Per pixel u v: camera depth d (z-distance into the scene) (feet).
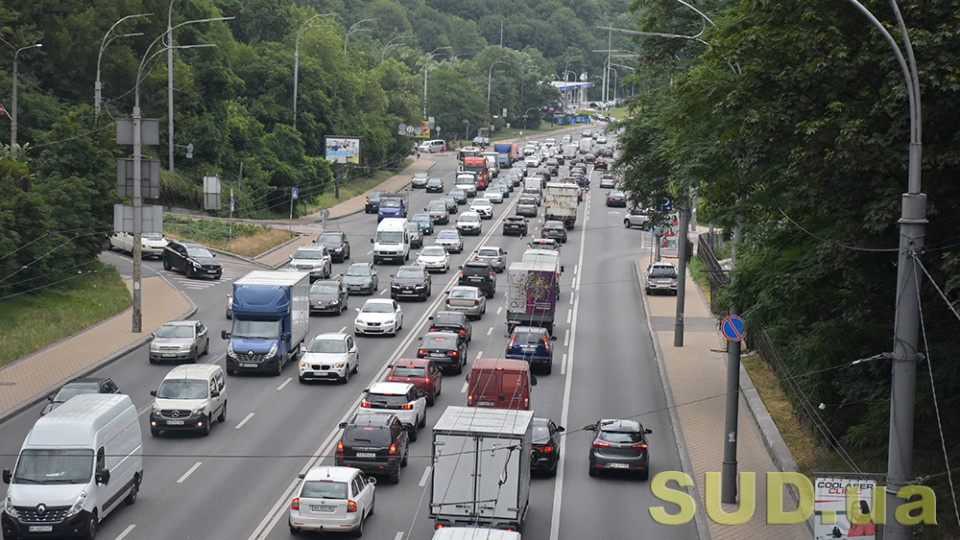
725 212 187.01
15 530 146.30
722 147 160.66
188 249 406.82
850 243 146.00
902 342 108.06
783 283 156.56
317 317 341.00
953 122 137.49
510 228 536.01
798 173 144.36
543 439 189.47
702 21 263.90
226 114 618.44
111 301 340.80
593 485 186.70
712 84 165.58
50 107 489.67
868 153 137.28
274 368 262.47
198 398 208.95
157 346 270.67
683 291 306.96
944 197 141.79
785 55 150.92
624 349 309.42
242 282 268.00
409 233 476.54
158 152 568.82
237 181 609.01
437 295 385.29
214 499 170.60
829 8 146.82
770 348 272.51
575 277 433.89
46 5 517.55
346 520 150.51
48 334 291.58
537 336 275.39
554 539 157.58
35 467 150.20
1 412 219.61
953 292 144.46
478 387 210.38
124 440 164.45
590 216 615.98
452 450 148.36
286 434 210.79
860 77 142.92
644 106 291.17
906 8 136.67
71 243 347.36
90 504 149.18
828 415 195.21
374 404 210.18
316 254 400.67
